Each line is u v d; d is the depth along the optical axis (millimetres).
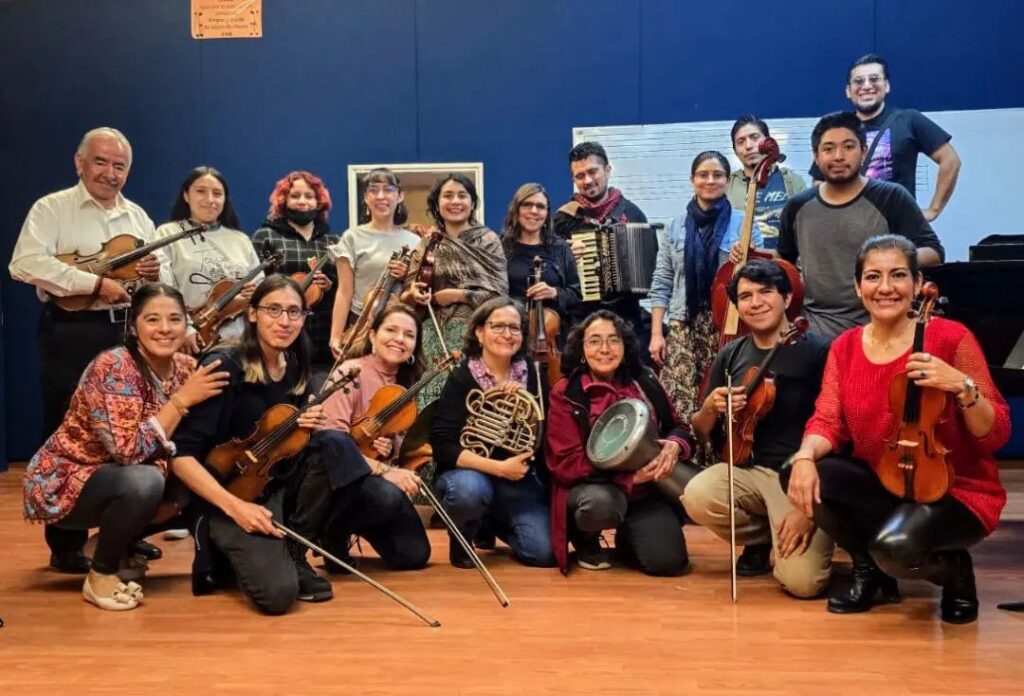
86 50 5371
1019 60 4879
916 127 4395
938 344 2439
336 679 2111
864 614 2549
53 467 2750
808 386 2926
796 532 2695
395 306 3314
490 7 5184
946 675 2098
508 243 3912
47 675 2160
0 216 5469
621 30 5117
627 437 2932
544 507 3178
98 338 3459
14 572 3080
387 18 5234
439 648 2311
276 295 2756
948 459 2371
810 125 4992
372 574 3029
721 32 5051
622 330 3141
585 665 2184
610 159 5156
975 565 2998
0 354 5426
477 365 3229
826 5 4973
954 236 5004
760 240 4625
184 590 2861
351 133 5285
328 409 3072
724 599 2709
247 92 5309
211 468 2727
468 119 5230
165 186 5379
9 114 5430
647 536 2984
